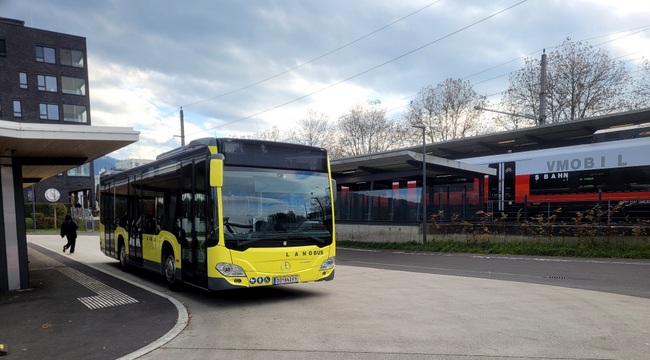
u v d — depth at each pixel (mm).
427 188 27172
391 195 24953
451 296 9195
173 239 10008
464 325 6812
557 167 21812
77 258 18531
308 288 10469
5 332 6949
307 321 7297
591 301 8438
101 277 12648
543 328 6543
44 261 17312
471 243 20422
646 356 5273
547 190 22031
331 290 10172
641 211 16812
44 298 9578
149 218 11734
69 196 52031
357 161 23531
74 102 52000
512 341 5938
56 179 51562
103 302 9055
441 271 13523
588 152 20766
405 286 10602
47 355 5844
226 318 7664
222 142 8477
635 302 8320
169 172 10484
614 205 17875
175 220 9977
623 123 20344
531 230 18719
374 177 25922
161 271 10844
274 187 8797
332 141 53031
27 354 5895
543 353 5426
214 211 8234
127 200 13734
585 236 17094
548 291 9586
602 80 31344
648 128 19312
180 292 10164
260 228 8477
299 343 6074
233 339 6359
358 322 7145
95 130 9617
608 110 31375
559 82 32094
